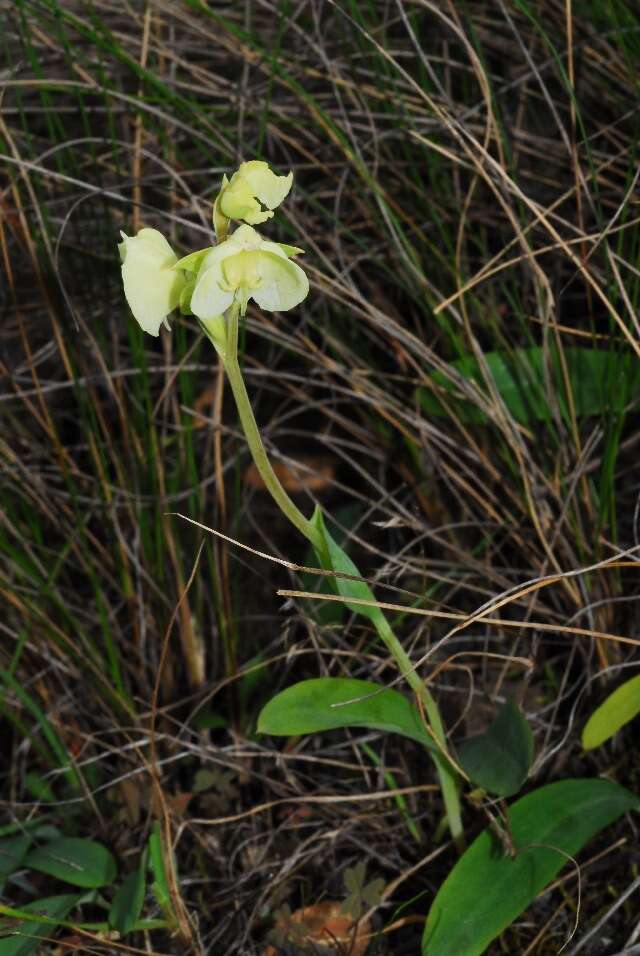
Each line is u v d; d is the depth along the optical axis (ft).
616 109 1.91
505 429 1.67
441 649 1.74
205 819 1.65
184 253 1.94
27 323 2.10
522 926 1.53
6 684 1.74
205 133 1.93
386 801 1.65
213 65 2.30
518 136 1.94
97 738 1.74
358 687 1.49
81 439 2.06
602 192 1.89
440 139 1.95
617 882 1.54
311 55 2.09
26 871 1.65
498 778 1.49
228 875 1.62
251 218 1.33
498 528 1.80
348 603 1.44
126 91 2.14
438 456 1.85
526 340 1.86
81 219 1.93
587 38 1.88
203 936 1.57
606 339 1.80
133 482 1.79
